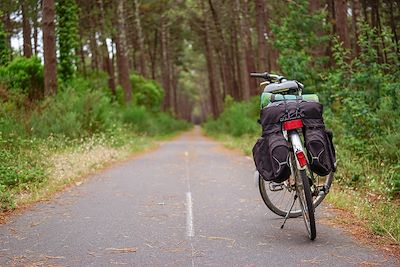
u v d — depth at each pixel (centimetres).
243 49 4556
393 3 2122
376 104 1255
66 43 3039
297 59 1912
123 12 4681
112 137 2083
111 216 859
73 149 1731
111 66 4447
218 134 4750
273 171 668
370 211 814
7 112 1789
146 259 613
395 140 1108
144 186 1195
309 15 2073
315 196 741
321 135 674
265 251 641
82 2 4300
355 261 591
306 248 650
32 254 636
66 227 780
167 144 3203
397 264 578
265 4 3488
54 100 2152
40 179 1184
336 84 1416
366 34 1362
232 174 1411
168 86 7375
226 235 727
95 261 606
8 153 1300
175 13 5888
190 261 603
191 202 983
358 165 1129
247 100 4319
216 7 5628
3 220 829
